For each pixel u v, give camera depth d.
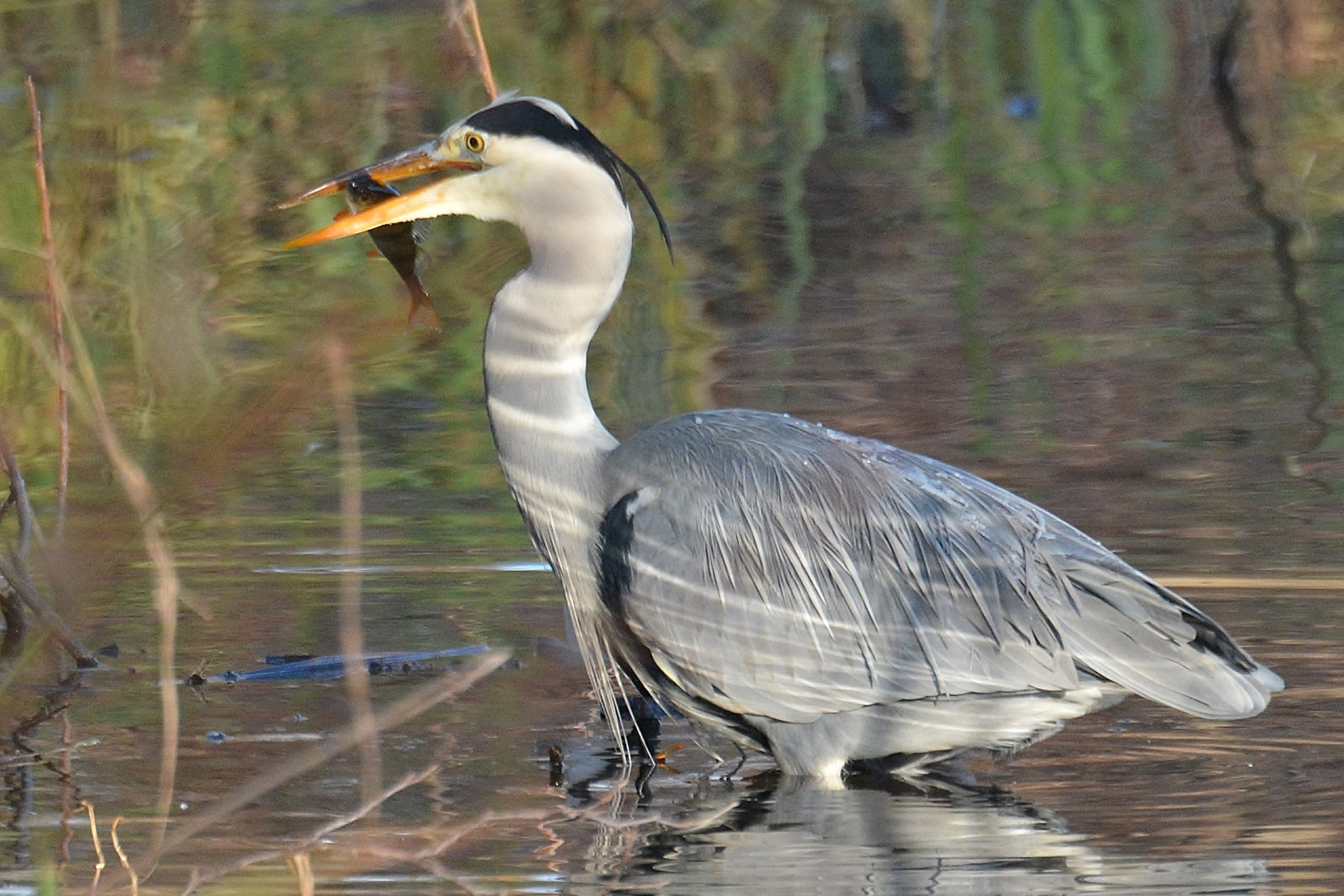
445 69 23.47
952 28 27.00
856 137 23.56
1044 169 22.00
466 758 9.40
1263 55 26.16
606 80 24.20
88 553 8.38
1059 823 8.48
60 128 21.62
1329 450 13.80
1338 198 20.47
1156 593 9.25
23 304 16.34
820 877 7.84
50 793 8.76
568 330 9.88
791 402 14.88
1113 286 17.78
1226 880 7.69
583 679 10.62
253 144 21.48
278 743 9.49
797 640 9.38
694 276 18.38
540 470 9.91
